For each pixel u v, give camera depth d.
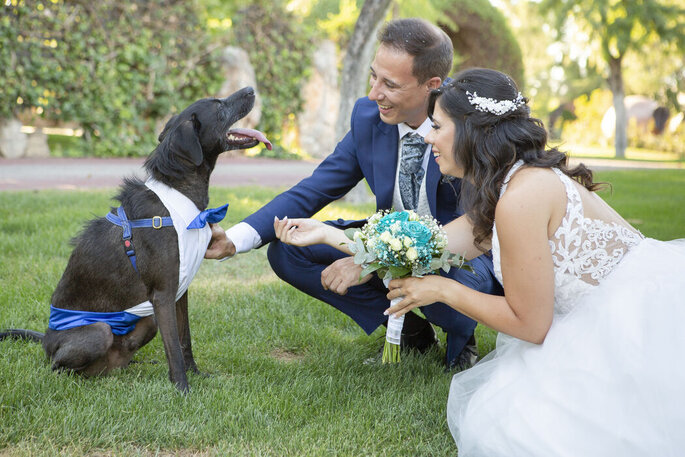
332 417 2.93
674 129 39.62
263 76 15.88
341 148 3.84
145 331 3.36
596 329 2.43
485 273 3.49
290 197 3.67
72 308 3.23
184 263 3.11
